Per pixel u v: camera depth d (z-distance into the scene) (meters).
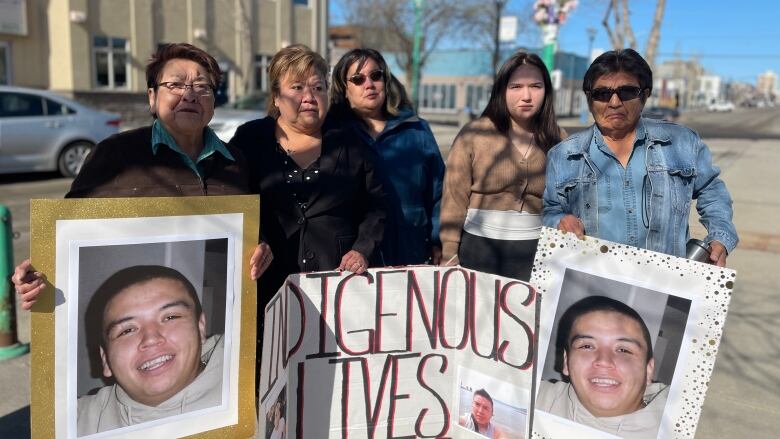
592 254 2.03
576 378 2.07
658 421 2.00
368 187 2.52
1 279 3.70
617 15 20.16
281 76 2.35
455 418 2.22
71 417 1.79
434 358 2.18
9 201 8.66
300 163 2.42
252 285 2.01
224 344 1.98
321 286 2.02
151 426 1.90
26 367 3.64
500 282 2.07
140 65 19.69
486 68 47.94
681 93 84.00
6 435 2.94
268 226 2.41
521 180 2.78
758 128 36.88
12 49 17.45
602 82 2.09
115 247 1.78
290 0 24.30
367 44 34.41
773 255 6.80
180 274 1.88
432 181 3.12
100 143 1.99
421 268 2.12
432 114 46.38
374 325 2.10
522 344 2.05
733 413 3.33
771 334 4.45
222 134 9.66
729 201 2.15
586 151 2.24
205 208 1.89
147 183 1.99
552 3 12.40
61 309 1.73
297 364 2.02
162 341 1.88
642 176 2.15
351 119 3.07
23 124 9.83
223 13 21.94
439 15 31.58
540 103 2.73
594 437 2.07
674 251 2.14
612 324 2.02
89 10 18.23
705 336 1.92
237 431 2.05
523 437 2.10
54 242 1.70
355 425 2.12
